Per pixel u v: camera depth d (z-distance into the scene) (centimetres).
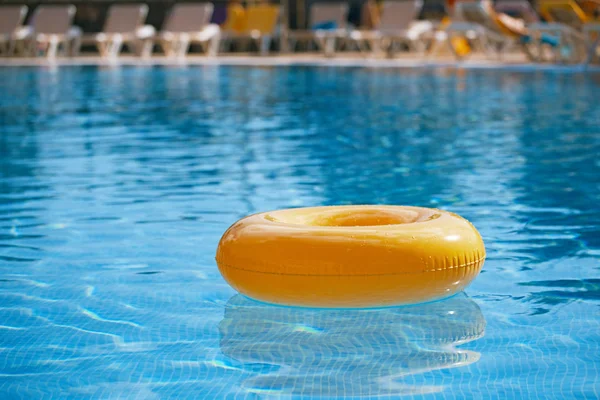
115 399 240
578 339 279
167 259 389
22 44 2075
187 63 1823
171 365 263
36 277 364
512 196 511
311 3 2266
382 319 303
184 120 938
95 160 675
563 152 663
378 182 561
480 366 257
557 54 1611
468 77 1380
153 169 630
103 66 1817
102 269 375
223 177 591
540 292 333
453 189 535
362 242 303
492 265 372
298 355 269
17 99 1193
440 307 316
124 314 314
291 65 1748
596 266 368
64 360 269
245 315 310
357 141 752
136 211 489
